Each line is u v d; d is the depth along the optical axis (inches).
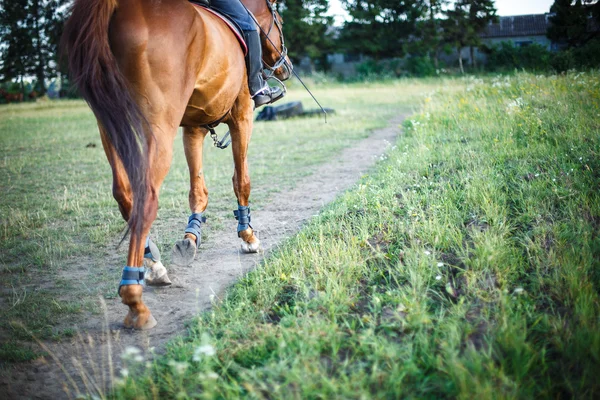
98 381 122.0
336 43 2246.6
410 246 173.0
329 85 1584.6
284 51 224.5
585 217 171.5
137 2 131.3
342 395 98.7
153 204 132.3
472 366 102.8
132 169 124.0
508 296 129.6
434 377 104.9
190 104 154.5
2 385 121.8
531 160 240.1
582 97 375.9
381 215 203.9
